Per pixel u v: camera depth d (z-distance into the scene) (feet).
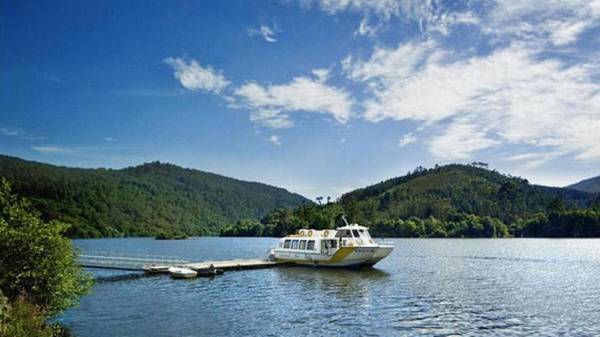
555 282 172.24
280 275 190.08
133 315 107.86
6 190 87.81
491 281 173.68
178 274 180.86
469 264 248.11
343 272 201.87
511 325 99.35
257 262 225.76
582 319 105.81
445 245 483.51
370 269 214.90
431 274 196.54
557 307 119.96
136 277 181.98
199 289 150.51
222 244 563.48
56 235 86.63
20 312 65.92
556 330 95.45
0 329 60.75
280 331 92.58
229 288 152.76
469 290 149.28
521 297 135.74
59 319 102.99
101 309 115.14
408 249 405.59
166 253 371.56
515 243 529.04
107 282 167.94
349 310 114.32
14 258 81.46
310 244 223.51
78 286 93.71
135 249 437.99
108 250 411.75
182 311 112.88
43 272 81.66
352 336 88.99
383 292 144.15
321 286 157.69
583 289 153.58
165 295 137.80
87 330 92.73
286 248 233.96
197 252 390.21
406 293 142.20
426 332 92.58
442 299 131.13
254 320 102.58
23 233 81.71
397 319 104.12
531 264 249.14
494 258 292.20
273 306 119.75
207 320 102.53
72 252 90.63
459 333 92.22
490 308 117.91
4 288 77.36
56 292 83.82
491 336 90.17
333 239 215.51
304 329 94.32
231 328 94.89
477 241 597.93
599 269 223.10
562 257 302.86
